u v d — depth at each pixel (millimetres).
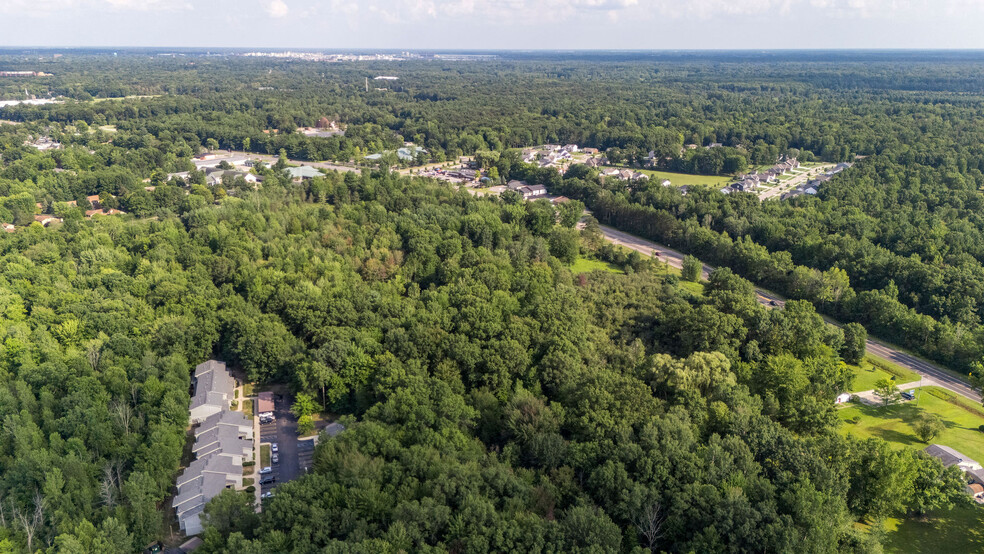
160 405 152375
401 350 168500
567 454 125938
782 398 154750
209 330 185375
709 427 138625
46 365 157625
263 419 161875
